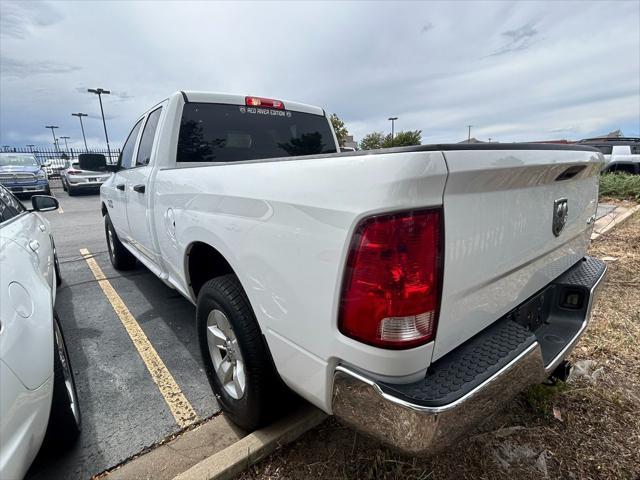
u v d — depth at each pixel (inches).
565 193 72.9
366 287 44.8
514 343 55.8
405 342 45.2
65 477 70.5
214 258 93.4
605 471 69.9
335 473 69.2
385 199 42.6
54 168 964.6
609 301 137.1
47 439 72.3
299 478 68.6
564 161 64.3
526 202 60.4
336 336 49.3
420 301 44.8
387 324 44.8
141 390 96.5
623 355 104.3
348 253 46.1
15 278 65.2
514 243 59.3
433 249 44.5
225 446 77.4
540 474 69.2
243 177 65.7
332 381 52.4
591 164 75.9
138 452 76.3
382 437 47.4
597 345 108.3
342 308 47.8
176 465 73.0
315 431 79.1
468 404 46.1
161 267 117.9
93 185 619.2
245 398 73.3
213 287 75.8
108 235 200.8
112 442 78.8
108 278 186.4
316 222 50.2
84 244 271.6
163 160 108.7
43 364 59.5
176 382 99.7
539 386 85.6
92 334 126.4
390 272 43.4
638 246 209.0
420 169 41.8
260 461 72.2
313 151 138.1
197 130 112.4
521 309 68.0
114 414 87.4
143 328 130.5
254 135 123.6
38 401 56.8
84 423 84.5
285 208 55.2
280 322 59.6
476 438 76.6
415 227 42.9
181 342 120.8
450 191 45.4
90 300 156.6
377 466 69.9
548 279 75.7
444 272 46.5
